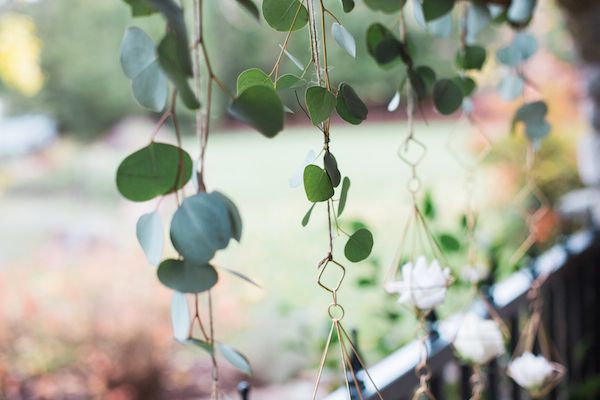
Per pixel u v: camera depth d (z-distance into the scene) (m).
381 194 7.44
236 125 13.95
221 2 13.05
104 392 3.57
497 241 1.92
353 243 0.80
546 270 1.67
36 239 7.41
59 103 12.15
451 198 5.98
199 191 0.66
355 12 10.48
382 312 2.03
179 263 0.66
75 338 3.60
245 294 4.11
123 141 10.88
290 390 3.73
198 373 3.96
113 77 12.23
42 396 3.55
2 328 3.58
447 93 1.01
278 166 10.59
